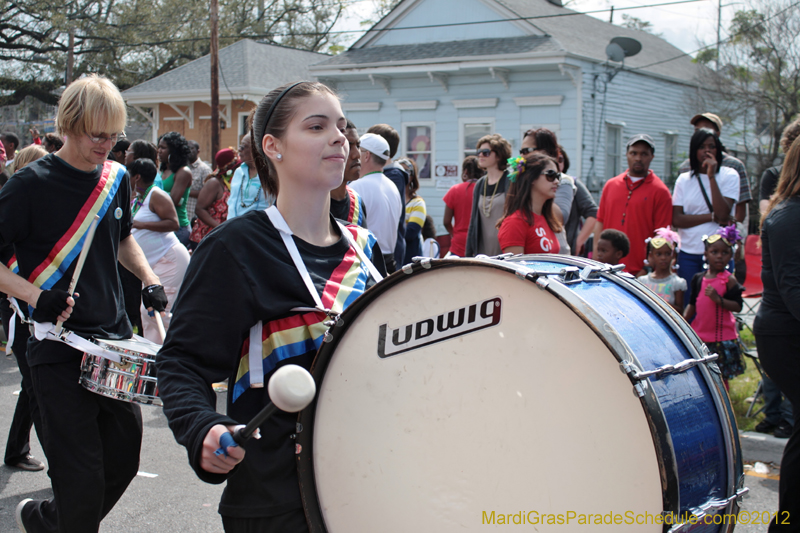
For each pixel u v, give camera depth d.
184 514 3.80
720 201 6.02
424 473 1.82
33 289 2.68
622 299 1.79
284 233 1.89
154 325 5.81
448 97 18.00
